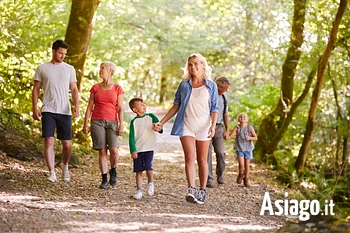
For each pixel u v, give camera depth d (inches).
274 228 243.0
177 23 1007.0
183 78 306.0
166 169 477.1
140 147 311.9
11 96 489.4
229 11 722.2
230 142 756.0
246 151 402.9
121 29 829.8
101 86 335.3
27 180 329.4
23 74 485.4
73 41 516.7
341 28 543.2
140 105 312.2
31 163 384.5
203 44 1026.1
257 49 784.9
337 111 627.8
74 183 341.4
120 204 286.4
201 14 962.7
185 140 298.5
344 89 614.5
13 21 514.3
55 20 615.2
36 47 540.4
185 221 247.0
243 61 946.1
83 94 527.5
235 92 924.6
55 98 334.6
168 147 689.0
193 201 299.9
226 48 941.2
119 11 828.6
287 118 575.5
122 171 432.1
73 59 514.9
